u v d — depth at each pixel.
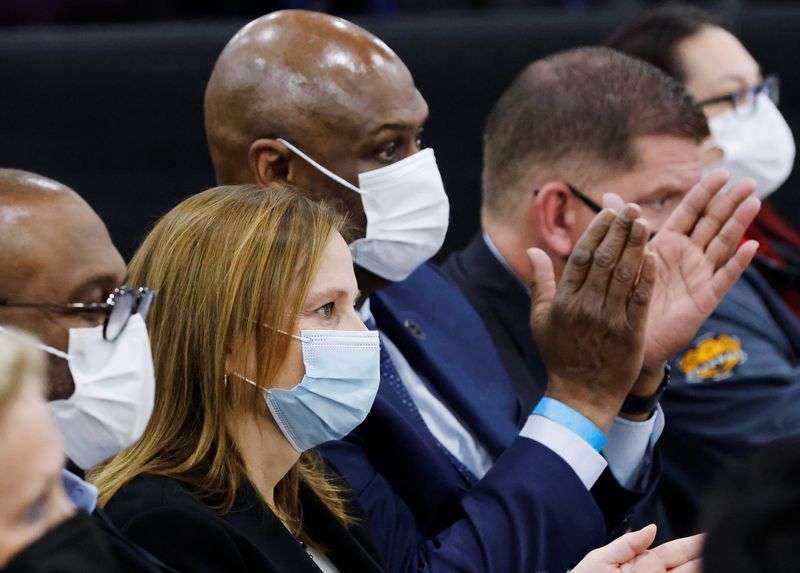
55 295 5.43
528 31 14.01
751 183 7.87
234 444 6.22
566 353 7.43
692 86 11.40
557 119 8.87
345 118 7.46
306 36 7.59
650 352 7.77
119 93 13.40
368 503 7.30
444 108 13.97
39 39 13.29
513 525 7.15
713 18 11.66
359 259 7.70
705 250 7.91
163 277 6.25
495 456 8.09
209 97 7.82
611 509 7.84
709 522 3.55
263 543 6.03
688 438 9.95
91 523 4.02
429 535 7.62
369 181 7.53
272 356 6.20
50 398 5.46
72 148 13.37
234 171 7.78
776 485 3.45
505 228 9.09
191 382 6.20
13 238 5.38
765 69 14.84
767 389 9.91
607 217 7.23
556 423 7.39
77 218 5.52
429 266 8.91
